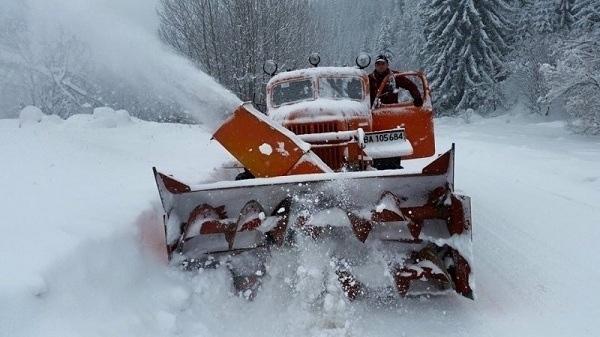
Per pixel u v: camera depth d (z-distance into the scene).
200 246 3.76
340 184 3.59
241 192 3.76
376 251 3.57
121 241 3.57
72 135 10.11
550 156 9.74
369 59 6.46
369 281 3.48
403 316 3.37
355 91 6.32
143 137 11.01
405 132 5.85
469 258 3.23
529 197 6.56
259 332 3.21
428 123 6.26
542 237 4.90
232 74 19.44
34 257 2.92
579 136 15.46
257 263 3.67
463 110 35.44
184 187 3.59
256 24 19.41
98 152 8.06
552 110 27.95
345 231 3.70
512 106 33.47
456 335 3.09
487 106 34.88
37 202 4.48
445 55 35.88
